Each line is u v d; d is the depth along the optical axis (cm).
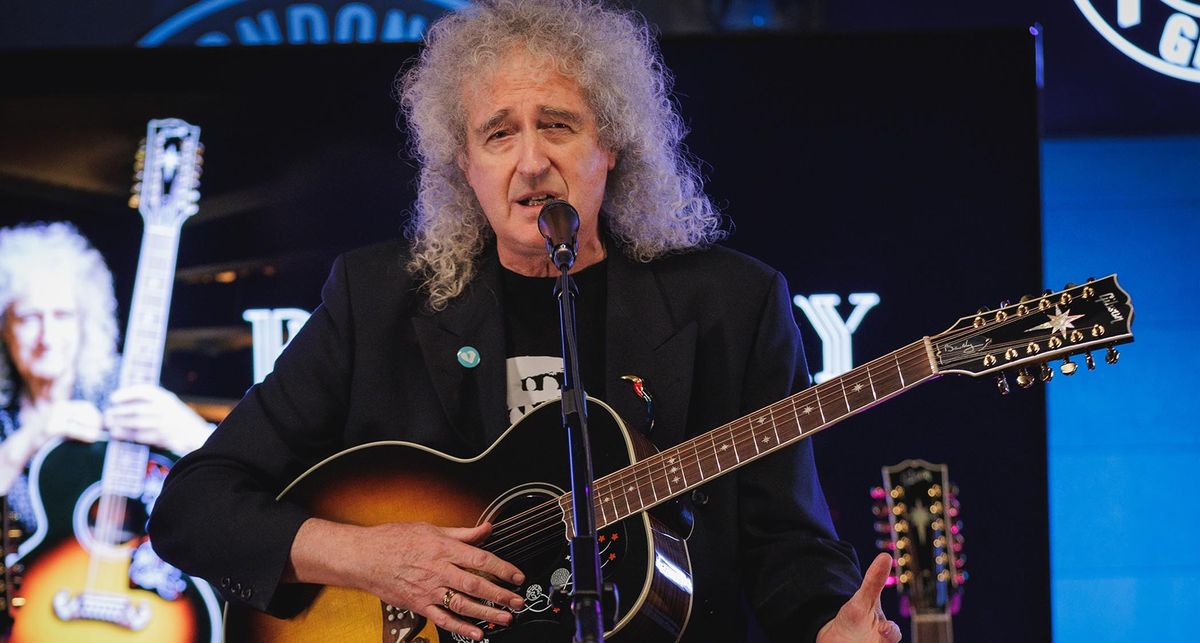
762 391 880
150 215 1243
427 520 846
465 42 909
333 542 819
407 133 1253
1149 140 1452
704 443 805
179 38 1374
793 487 851
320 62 1261
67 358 1228
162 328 1234
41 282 1235
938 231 1223
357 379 895
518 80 866
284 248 1245
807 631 794
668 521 823
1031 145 1221
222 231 1247
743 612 869
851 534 1198
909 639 1177
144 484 1217
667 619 796
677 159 1010
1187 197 1448
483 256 926
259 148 1255
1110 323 730
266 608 830
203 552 845
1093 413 1445
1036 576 1184
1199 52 1366
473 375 886
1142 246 1448
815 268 1226
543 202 863
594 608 656
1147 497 1432
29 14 1362
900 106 1234
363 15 1382
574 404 717
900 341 1215
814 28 1320
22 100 1255
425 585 798
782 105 1240
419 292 920
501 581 815
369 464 862
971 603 1184
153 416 1223
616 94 894
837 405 786
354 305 916
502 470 846
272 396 902
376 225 1247
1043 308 752
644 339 880
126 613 1199
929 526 916
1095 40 1375
